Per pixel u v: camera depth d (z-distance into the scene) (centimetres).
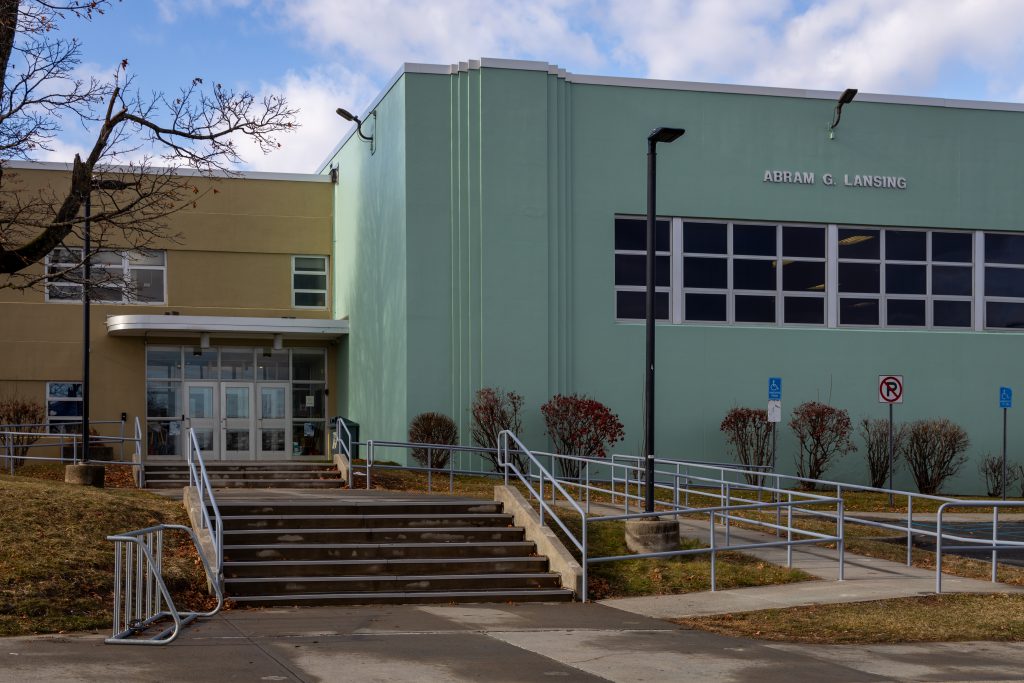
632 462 2470
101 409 2808
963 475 2667
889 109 2703
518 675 834
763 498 2250
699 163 2586
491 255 2422
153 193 1708
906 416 2650
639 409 2508
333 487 2011
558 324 2466
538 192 2458
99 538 1293
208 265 2958
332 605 1241
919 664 893
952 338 2692
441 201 2417
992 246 2766
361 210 2786
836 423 2488
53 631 1001
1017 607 1159
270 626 1065
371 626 1071
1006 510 2227
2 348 2756
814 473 2509
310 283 3066
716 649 955
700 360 2547
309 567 1326
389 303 2509
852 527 1845
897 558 1546
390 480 2089
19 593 1081
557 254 2472
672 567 1398
